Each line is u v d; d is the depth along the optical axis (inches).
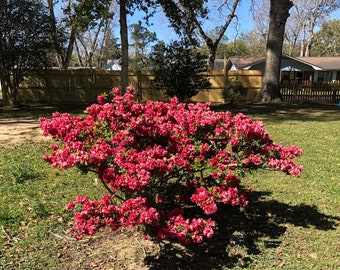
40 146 275.1
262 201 170.7
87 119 122.0
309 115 490.3
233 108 581.3
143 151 108.3
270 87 669.3
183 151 111.2
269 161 120.8
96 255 122.8
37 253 123.3
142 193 114.3
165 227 104.2
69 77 714.8
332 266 117.4
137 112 120.0
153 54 565.9
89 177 198.2
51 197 169.6
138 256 122.7
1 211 151.1
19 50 559.2
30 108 580.1
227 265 118.5
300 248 128.6
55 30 584.7
